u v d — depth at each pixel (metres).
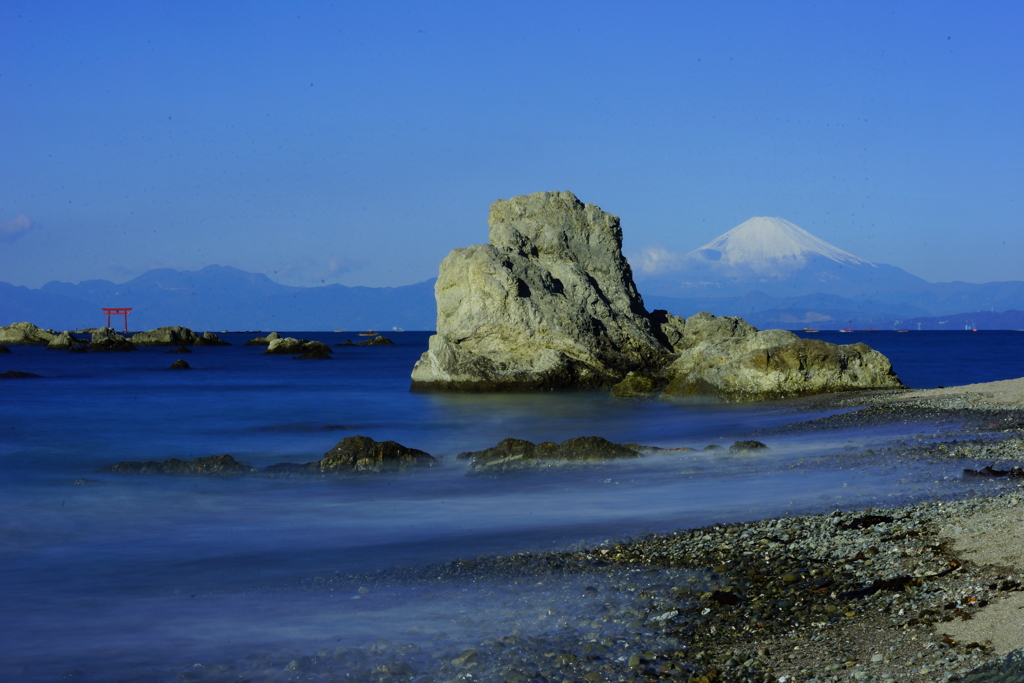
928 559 9.55
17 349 115.38
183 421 33.84
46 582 11.03
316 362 86.69
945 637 7.21
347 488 17.98
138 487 18.22
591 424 30.84
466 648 8.00
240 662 7.84
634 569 10.56
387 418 34.22
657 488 16.41
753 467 18.19
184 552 12.66
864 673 6.67
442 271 46.16
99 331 113.44
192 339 129.62
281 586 10.61
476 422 32.41
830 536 11.16
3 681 7.45
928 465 16.94
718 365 36.81
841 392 34.19
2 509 15.91
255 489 18.02
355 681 7.24
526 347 44.12
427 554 12.02
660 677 7.07
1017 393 28.48
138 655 8.11
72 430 31.00
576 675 7.18
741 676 6.97
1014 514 10.81
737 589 9.44
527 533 13.01
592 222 51.62
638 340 46.00
